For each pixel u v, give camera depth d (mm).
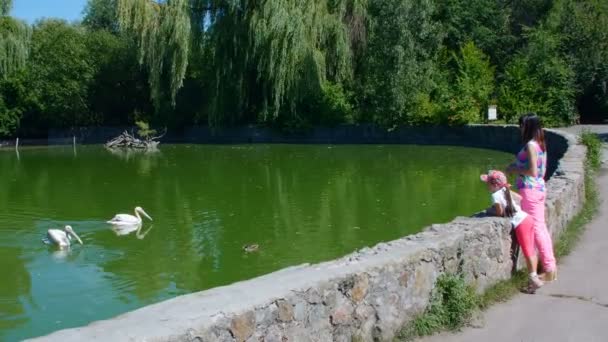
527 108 32281
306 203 16859
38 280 10281
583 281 6262
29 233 13828
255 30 34438
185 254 11758
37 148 41812
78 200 18594
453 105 33188
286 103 38688
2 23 39125
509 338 4777
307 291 3867
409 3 34500
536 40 33844
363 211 15383
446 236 5367
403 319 4664
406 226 13539
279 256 11414
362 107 38188
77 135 47219
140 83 47344
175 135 43875
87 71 46438
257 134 40219
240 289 3787
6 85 46312
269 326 3594
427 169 23156
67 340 2928
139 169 26594
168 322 3176
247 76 37656
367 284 4352
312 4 35281
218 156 31500
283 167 25672
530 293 5922
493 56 40469
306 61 35062
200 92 42562
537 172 6273
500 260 6023
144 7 35688
